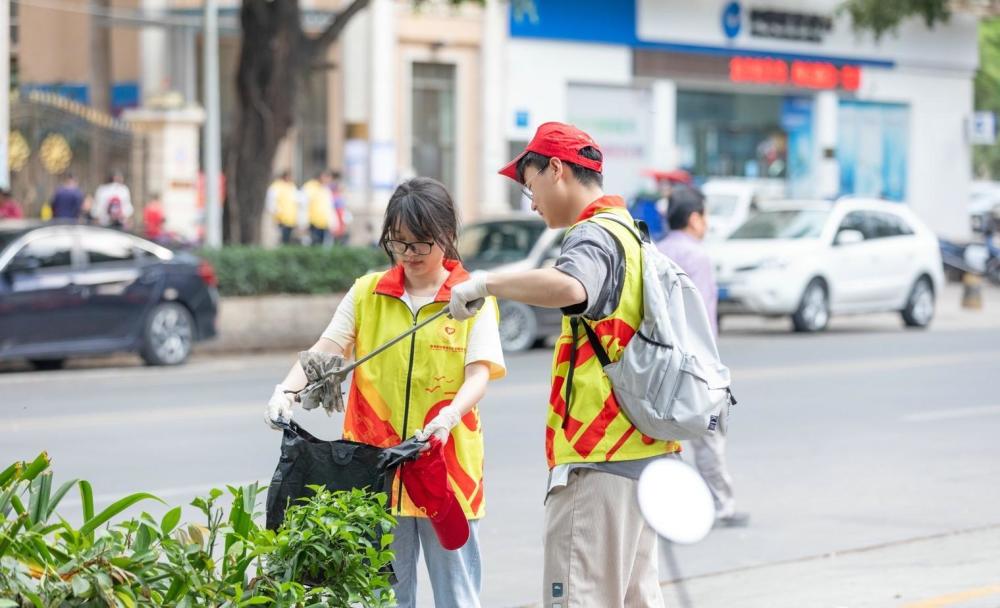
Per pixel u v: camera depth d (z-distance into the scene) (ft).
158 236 81.35
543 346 69.21
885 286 79.77
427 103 110.11
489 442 41.01
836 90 134.82
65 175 86.74
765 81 127.75
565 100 114.62
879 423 45.60
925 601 24.30
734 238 77.56
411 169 109.29
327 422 42.98
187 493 32.89
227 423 43.83
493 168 111.04
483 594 25.44
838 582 25.99
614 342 14.98
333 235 98.37
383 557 14.82
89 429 42.50
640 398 15.01
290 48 76.18
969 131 147.64
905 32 140.87
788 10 129.29
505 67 111.34
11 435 41.29
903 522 31.45
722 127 126.62
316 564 14.57
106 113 114.21
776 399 50.65
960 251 124.47
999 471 37.68
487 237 67.41
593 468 15.35
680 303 15.29
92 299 59.06
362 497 15.02
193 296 62.69
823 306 76.74
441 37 109.09
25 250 57.72
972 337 76.79
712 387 15.19
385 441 17.15
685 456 36.29
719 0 123.75
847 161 137.18
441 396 17.16
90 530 14.70
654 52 119.44
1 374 59.47
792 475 36.94
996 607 23.86
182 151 91.56
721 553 28.58
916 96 143.02
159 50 109.40
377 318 17.31
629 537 15.56
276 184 96.68
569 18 114.01
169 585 14.06
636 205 70.44
